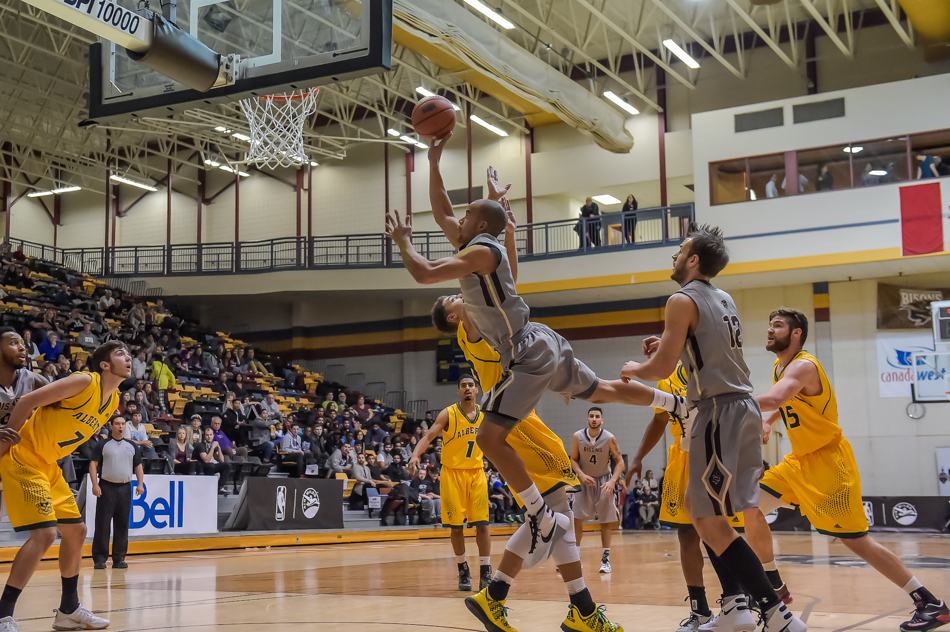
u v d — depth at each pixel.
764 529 4.17
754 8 19.58
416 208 24.47
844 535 4.16
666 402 3.72
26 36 21.34
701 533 3.33
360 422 20.72
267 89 7.61
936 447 18.77
